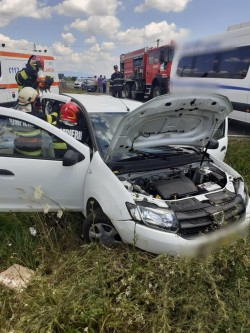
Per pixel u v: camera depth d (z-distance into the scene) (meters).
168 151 3.70
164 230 2.74
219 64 8.84
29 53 10.80
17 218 3.73
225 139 4.76
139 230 2.77
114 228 3.07
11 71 10.15
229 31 8.35
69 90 30.56
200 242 2.76
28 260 3.21
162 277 2.63
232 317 2.37
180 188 3.14
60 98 4.61
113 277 2.68
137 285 2.59
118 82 15.70
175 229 2.74
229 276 2.77
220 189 3.22
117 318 2.39
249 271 2.79
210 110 3.16
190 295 2.52
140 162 3.37
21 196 3.41
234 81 8.38
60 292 2.56
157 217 2.76
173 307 2.39
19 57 10.39
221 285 2.69
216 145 3.92
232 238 2.86
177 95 2.82
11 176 3.32
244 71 8.04
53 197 3.43
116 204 2.91
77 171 3.36
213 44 8.45
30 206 3.48
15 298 2.64
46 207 3.11
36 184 3.34
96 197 3.12
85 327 2.30
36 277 2.74
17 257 3.23
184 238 2.75
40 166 3.31
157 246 2.74
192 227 2.78
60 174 3.34
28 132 3.32
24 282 2.79
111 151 3.20
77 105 4.20
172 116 3.08
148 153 3.54
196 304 2.42
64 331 2.28
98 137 3.66
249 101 7.97
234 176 3.44
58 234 3.52
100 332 2.31
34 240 3.46
